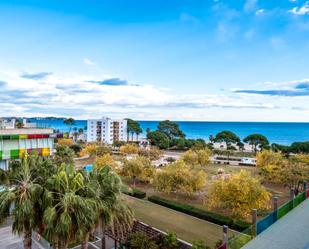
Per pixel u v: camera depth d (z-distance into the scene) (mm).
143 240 16891
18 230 12766
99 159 41656
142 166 37000
